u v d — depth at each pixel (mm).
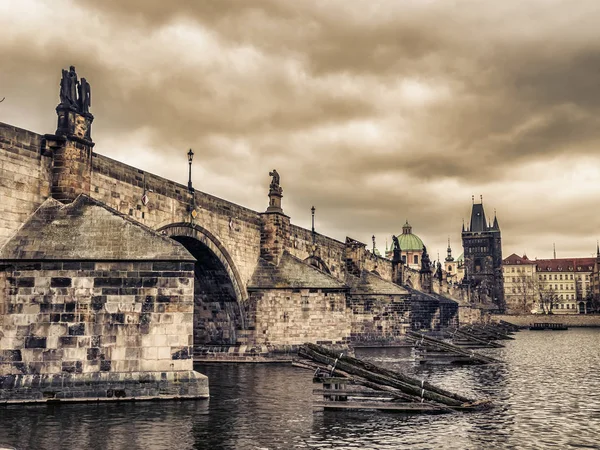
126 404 33688
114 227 36719
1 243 34969
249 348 66438
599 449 25797
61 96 38844
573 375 54000
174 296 35719
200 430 28547
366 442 26766
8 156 35469
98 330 34844
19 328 34500
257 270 70250
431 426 30109
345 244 101125
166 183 51031
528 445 26453
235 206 65188
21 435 26922
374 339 97062
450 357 69438
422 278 146500
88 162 39969
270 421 30906
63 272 34906
